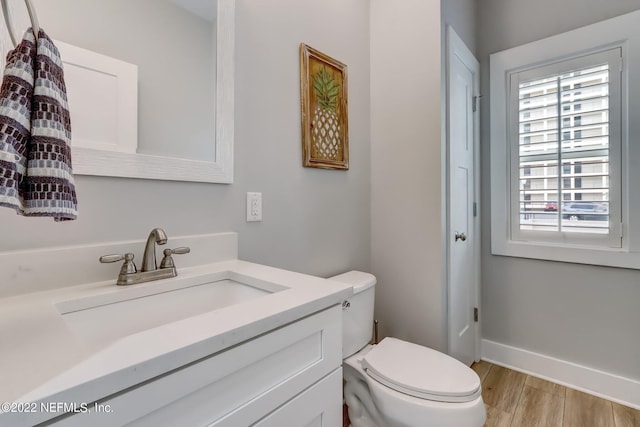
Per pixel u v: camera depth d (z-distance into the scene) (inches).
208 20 41.2
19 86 18.9
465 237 68.7
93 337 26.9
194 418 18.7
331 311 29.2
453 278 65.1
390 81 68.0
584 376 66.9
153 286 31.2
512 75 76.1
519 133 75.3
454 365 46.1
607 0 63.9
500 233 77.9
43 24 28.9
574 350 68.5
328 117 59.1
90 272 30.8
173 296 32.7
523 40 74.7
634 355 61.9
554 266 71.0
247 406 21.6
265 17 48.4
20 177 18.5
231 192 44.0
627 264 61.6
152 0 36.7
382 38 69.3
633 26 60.2
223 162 42.4
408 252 65.4
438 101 60.5
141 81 35.4
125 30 34.4
